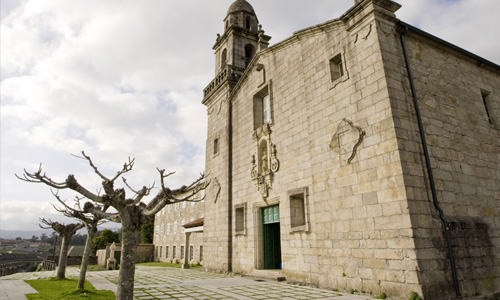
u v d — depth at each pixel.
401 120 11.23
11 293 12.16
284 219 15.94
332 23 14.44
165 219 48.91
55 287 13.89
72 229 18.22
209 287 13.20
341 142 12.97
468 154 12.80
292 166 16.08
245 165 20.08
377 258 10.70
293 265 14.85
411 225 9.86
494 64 15.68
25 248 170.75
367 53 12.52
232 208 20.75
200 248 34.78
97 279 17.36
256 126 19.88
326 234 12.98
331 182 13.12
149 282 15.11
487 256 11.24
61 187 7.34
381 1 12.48
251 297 10.76
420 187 10.60
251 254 18.02
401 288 9.77
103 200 7.76
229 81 23.56
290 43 17.86
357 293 11.18
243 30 25.44
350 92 12.98
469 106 13.92
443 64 13.84
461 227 10.91
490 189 12.89
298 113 16.33
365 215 11.41
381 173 11.10
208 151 25.22
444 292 9.63
